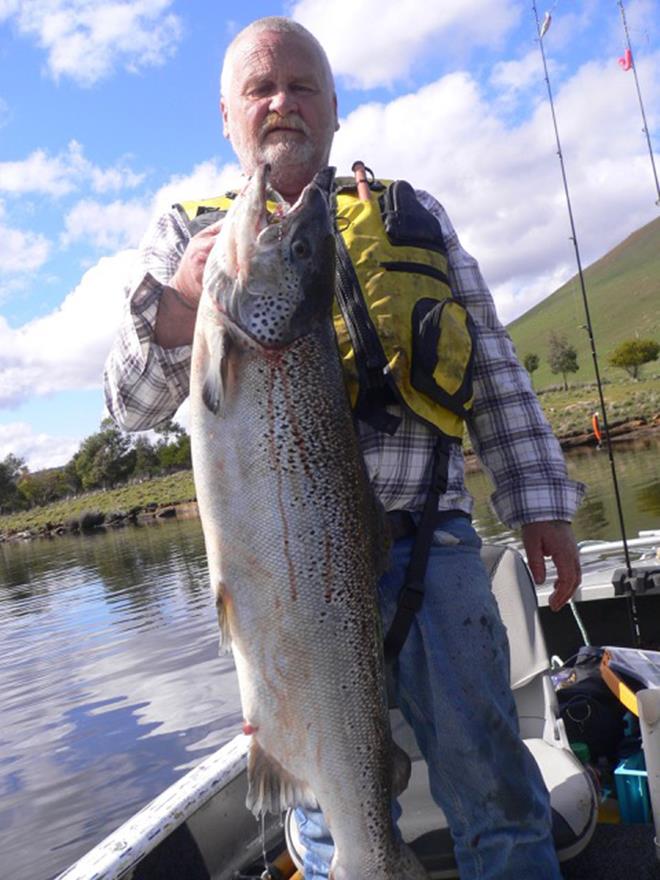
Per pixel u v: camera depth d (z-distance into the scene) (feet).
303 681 3.33
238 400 3.35
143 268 4.05
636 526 30.50
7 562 77.56
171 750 15.70
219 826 4.57
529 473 4.18
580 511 36.37
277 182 4.02
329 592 3.37
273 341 3.39
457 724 3.54
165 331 3.59
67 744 17.28
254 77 3.95
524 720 4.91
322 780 3.31
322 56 4.12
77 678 23.21
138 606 34.65
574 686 5.96
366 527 3.49
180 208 4.12
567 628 8.04
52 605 40.81
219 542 3.32
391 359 3.67
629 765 5.02
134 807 13.35
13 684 23.99
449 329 3.79
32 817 13.70
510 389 4.24
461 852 3.63
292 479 3.37
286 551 3.34
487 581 3.81
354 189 4.09
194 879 4.29
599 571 8.47
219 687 19.53
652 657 5.82
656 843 3.98
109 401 3.82
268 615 3.33
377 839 3.32
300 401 3.41
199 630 26.53
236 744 5.07
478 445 4.36
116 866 3.89
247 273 3.37
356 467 3.49
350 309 3.73
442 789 3.63
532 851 3.59
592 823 4.14
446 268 4.02
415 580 3.59
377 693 3.42
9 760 16.92
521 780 3.61
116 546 70.74
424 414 3.70
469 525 3.89
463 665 3.58
